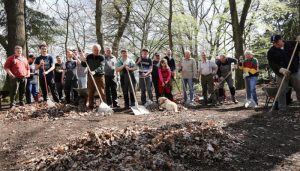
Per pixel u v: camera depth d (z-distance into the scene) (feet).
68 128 29.96
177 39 101.91
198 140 23.11
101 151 22.13
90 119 32.99
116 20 91.97
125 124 30.60
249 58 39.73
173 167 20.52
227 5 88.89
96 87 36.94
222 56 44.14
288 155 22.71
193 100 44.04
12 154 25.30
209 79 43.68
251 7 88.22
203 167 20.88
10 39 47.91
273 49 33.55
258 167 20.99
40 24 76.07
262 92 51.96
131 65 40.50
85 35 99.19
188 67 43.75
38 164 22.58
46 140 27.32
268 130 27.66
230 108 39.65
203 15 107.55
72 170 20.74
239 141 24.63
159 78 42.60
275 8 84.94
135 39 104.27
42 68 44.78
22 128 30.76
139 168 20.08
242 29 67.87
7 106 47.26
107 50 40.96
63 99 46.44
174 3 96.84
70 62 42.98
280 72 32.73
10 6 47.93
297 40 32.01
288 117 31.55
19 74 40.60
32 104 41.68
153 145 22.20
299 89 33.24
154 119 32.35
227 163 21.43
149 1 93.30
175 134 23.30
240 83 65.36
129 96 42.22
